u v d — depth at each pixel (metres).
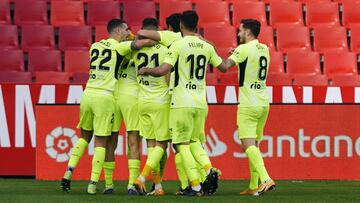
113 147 33.69
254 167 33.09
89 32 54.19
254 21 32.91
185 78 30.92
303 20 58.53
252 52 32.47
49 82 49.53
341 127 42.34
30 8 56.19
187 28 31.19
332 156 42.31
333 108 42.31
